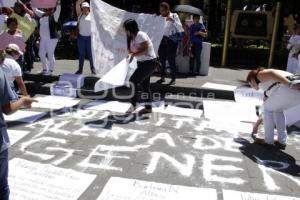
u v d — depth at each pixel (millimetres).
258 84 5160
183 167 4484
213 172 4391
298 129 6113
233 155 4906
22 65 8016
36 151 4801
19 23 7758
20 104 2922
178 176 4250
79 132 5527
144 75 6336
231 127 5980
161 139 5359
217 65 10844
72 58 10930
